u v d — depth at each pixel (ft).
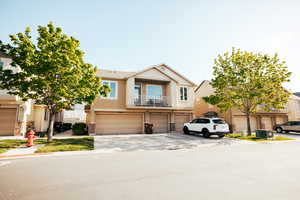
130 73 63.52
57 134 57.52
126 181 15.61
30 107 56.03
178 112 67.26
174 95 63.36
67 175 17.22
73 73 34.35
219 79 53.26
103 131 56.03
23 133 50.08
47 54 32.07
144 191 13.44
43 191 13.41
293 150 31.96
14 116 47.60
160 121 64.39
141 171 18.62
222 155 27.40
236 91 53.16
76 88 36.45
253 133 65.05
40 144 35.29
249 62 51.62
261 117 77.00
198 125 52.06
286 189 13.94
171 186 14.47
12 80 33.96
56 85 34.12
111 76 57.67
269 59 50.39
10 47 33.17
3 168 19.72
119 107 57.57
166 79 63.31
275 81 48.47
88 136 51.55
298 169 19.51
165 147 35.27
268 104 52.44
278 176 17.10
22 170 18.93
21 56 32.32
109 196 12.54
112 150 31.40
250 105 55.83
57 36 35.12
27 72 33.04
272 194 13.01
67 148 31.32
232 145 38.50
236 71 52.70
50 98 35.96
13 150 29.17
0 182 15.33
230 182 15.44
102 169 19.39
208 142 42.34
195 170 19.04
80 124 56.85
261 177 16.79
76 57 34.99
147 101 61.98
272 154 28.09
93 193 13.05
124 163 22.18
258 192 13.35
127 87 57.52
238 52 53.01
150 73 61.41
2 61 45.24
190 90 69.26
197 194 12.95
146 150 32.04
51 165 21.11
